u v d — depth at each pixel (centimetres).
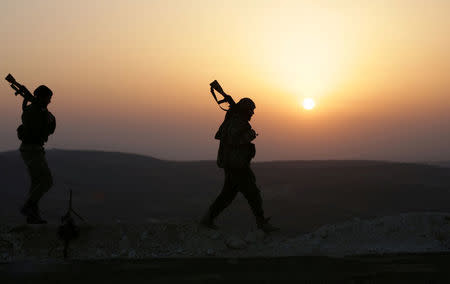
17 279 660
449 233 878
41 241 859
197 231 914
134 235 887
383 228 905
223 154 920
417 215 934
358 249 837
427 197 2750
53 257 825
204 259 779
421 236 877
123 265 739
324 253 816
